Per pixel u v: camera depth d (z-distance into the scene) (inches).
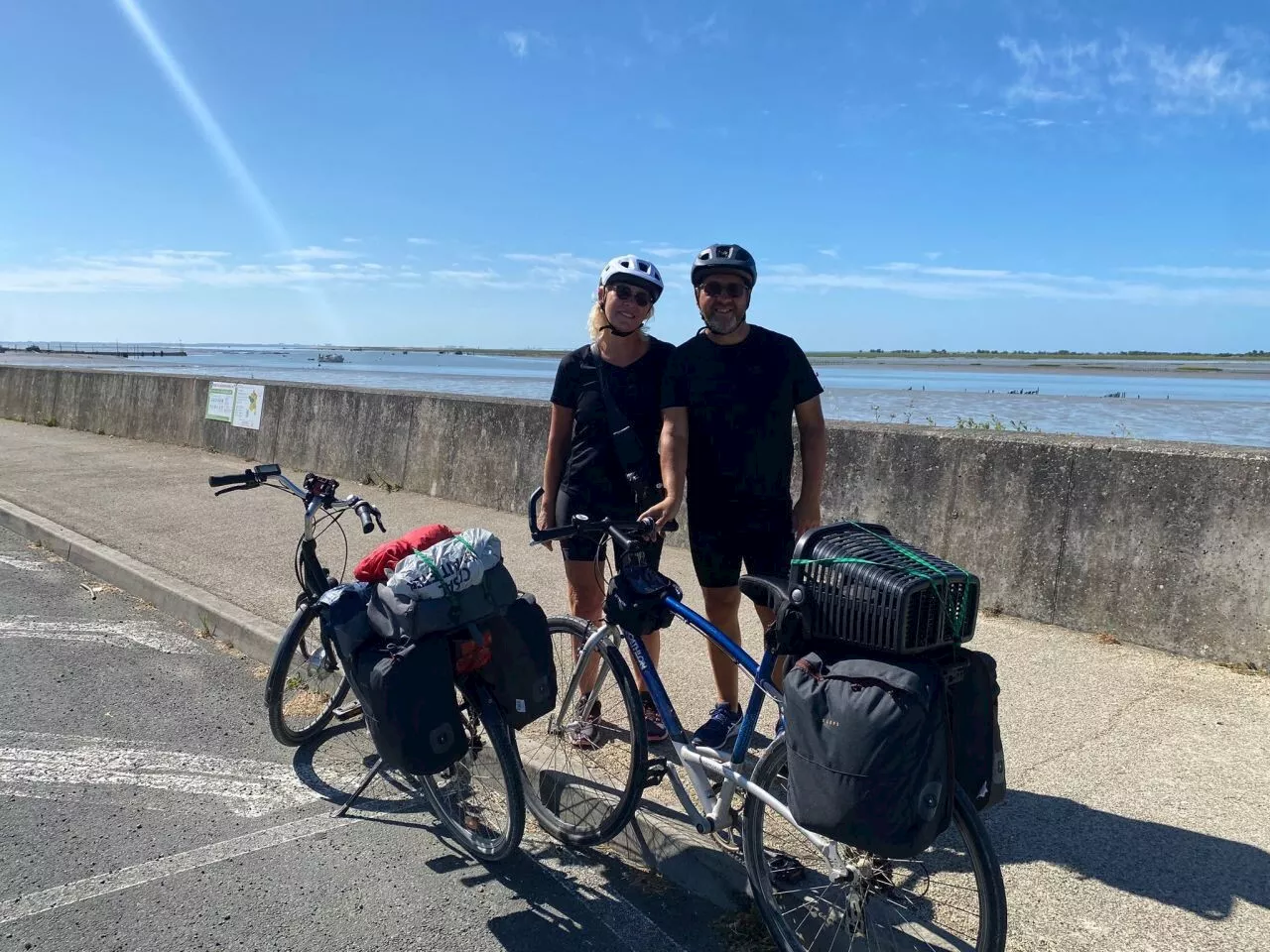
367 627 126.6
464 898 126.4
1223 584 182.9
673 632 212.7
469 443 368.8
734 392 135.6
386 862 135.2
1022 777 140.5
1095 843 123.1
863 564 94.0
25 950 112.0
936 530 229.6
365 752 171.5
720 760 120.1
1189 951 102.7
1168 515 190.7
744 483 138.1
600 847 141.3
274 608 234.8
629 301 145.5
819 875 116.2
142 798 151.6
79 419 625.9
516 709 127.9
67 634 231.5
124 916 119.4
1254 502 178.7
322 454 438.9
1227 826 126.8
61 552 310.0
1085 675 178.7
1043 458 210.4
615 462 154.2
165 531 320.8
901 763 86.7
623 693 132.4
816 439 138.2
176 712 185.9
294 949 113.9
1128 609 196.2
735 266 128.6
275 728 165.9
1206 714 161.0
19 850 134.9
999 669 182.2
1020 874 116.7
